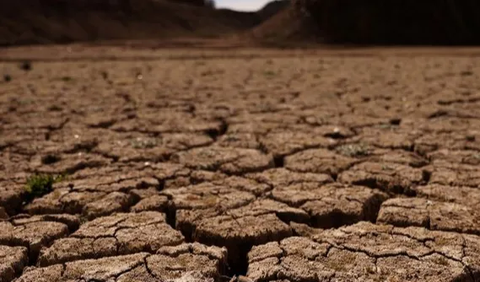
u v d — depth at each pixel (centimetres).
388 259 393
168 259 398
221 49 4938
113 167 694
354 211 508
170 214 538
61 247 427
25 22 6700
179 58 3416
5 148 818
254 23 10200
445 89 1477
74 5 7625
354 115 1088
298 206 530
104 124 1028
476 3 5856
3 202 559
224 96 1416
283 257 402
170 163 713
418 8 5759
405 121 1003
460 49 4453
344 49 4878
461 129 907
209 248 416
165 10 8638
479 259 390
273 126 977
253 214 499
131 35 7444
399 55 3622
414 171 646
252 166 690
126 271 380
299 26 6156
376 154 742
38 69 2483
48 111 1179
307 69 2338
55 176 656
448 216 486
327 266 386
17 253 418
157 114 1130
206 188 587
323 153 752
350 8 5894
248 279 373
